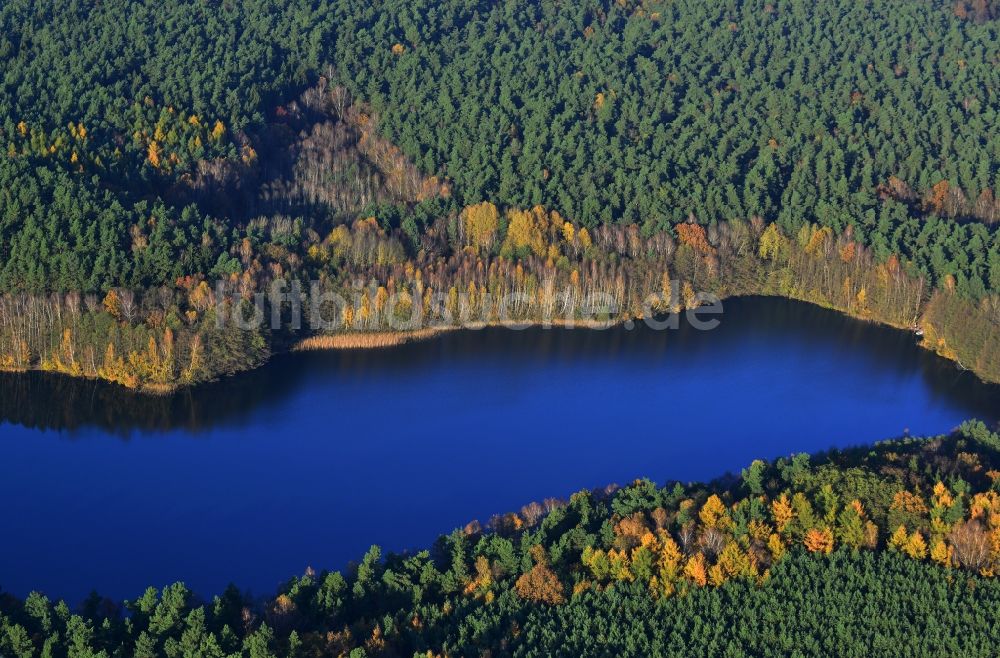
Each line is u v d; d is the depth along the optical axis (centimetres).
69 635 13262
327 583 14450
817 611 14275
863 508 15812
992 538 15112
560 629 13862
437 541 15750
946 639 13762
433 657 13325
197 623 13338
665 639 13862
